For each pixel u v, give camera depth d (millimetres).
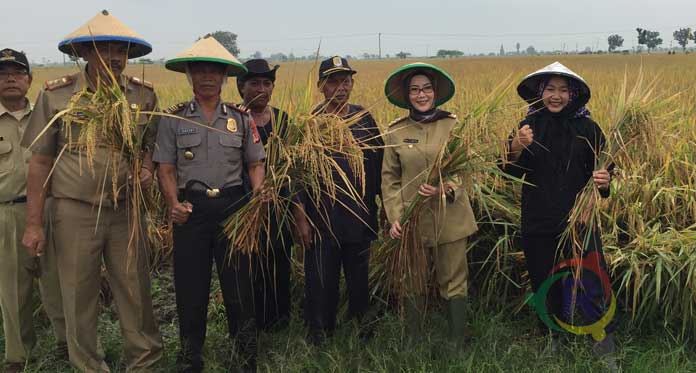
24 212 3834
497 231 4809
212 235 3545
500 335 4051
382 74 25281
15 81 3783
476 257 4812
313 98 3904
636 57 55500
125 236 3609
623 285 4277
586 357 3666
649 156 4184
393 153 3938
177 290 3578
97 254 3541
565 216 3812
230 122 3535
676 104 7266
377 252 4617
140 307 3707
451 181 3670
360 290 4141
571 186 3832
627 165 4473
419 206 3734
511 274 4707
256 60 4137
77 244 3463
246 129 3605
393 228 3824
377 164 4074
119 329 4395
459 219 3859
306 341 4055
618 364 3762
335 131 3498
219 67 3461
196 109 3498
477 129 3564
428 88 3836
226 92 11977
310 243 4008
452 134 3637
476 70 33250
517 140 3719
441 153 3586
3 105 3816
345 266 4133
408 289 3955
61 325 4047
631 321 4164
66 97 3410
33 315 4441
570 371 3576
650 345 4004
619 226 4598
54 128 3391
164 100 10969
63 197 3441
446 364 3627
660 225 4477
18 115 3852
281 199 3697
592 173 3783
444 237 3832
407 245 3854
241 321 3645
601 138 3842
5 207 3789
